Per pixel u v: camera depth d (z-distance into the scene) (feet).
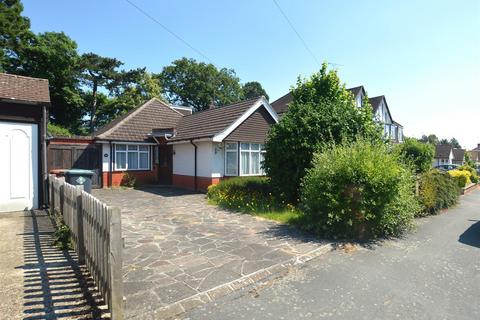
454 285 14.08
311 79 39.96
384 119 109.91
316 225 21.85
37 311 10.78
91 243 13.55
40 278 13.51
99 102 125.18
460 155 218.18
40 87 32.14
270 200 33.12
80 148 50.96
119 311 10.16
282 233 22.07
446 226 27.27
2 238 19.65
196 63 165.17
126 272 14.55
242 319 10.85
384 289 13.50
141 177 57.21
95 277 12.82
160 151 59.77
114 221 10.18
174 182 56.39
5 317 10.36
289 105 36.27
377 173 21.44
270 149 33.30
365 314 11.35
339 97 38.42
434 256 18.26
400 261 17.17
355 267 16.07
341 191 21.27
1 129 27.99
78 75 111.14
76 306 11.16
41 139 29.91
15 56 99.40
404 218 23.18
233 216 28.27
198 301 11.93
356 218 21.12
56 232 19.53
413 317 11.22
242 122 49.57
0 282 13.07
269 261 16.22
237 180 40.04
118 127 55.77
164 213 29.76
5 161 28.19
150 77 137.59
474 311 11.71
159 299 11.87
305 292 13.05
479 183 89.86
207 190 44.52
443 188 36.65
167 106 66.18
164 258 16.57
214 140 45.21
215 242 19.70
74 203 17.20
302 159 30.40
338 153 23.54
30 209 29.27
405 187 23.16
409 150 66.44
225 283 13.43
